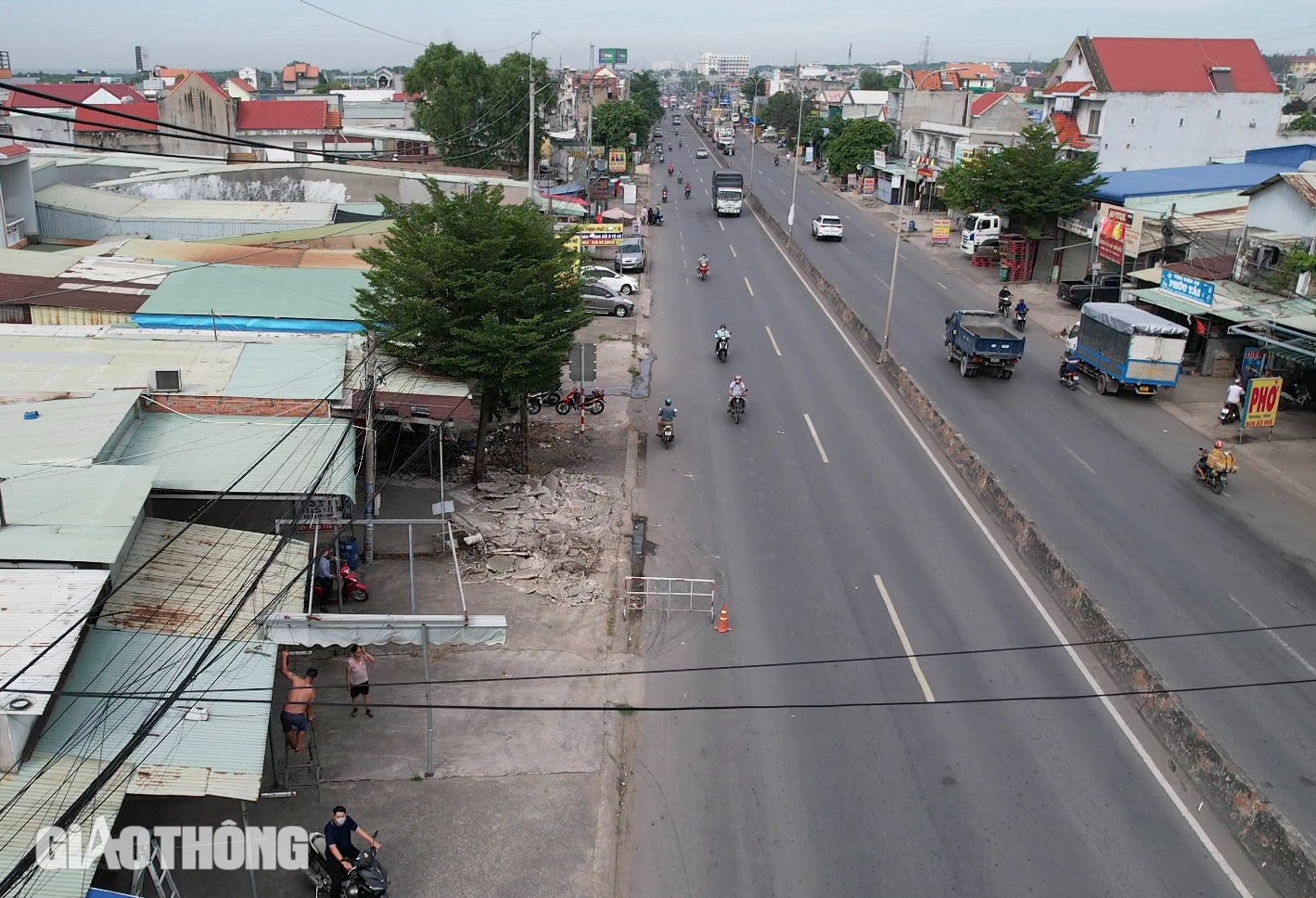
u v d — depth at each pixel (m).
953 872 14.06
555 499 26.02
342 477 19.23
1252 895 13.66
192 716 13.12
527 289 25.05
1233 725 17.56
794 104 143.50
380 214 46.22
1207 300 37.94
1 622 12.77
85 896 10.30
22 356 23.22
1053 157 54.19
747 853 14.45
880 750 16.73
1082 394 36.47
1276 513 26.47
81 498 16.05
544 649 19.50
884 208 85.00
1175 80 64.38
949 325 40.53
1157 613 21.19
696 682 18.64
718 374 38.34
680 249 64.81
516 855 14.25
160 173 48.56
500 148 70.94
